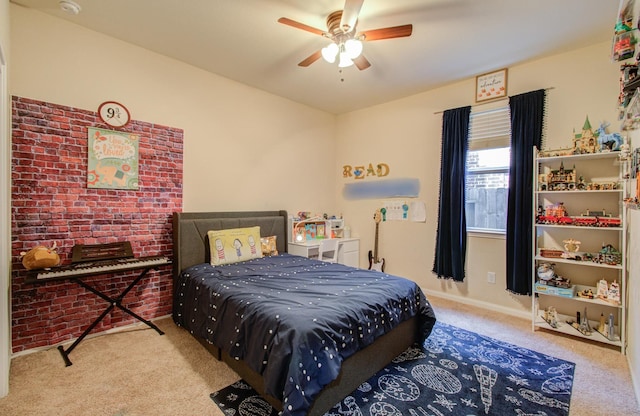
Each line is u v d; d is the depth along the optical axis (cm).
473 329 283
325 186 481
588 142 255
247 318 188
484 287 340
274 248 367
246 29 253
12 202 221
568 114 285
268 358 162
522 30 250
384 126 434
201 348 241
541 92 294
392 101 424
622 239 241
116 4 222
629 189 222
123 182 275
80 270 219
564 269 288
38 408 170
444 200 361
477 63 309
